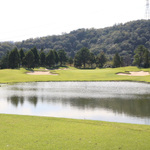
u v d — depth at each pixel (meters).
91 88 43.22
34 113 22.62
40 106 26.06
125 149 10.77
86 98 31.59
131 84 50.16
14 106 26.14
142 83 52.12
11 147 10.91
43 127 14.45
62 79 61.31
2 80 57.72
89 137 12.45
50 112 23.05
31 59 113.25
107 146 11.12
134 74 72.31
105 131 13.62
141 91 38.62
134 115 21.66
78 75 70.62
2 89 41.75
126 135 12.84
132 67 106.94
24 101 29.34
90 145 11.23
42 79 60.88
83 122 16.03
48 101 29.27
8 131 13.49
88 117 20.97
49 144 11.34
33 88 43.41
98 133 13.20
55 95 34.47
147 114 22.03
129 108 24.84
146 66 128.62
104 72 77.38
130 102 28.47
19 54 114.94
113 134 13.02
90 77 65.56
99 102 28.59
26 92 37.84
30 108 25.02
